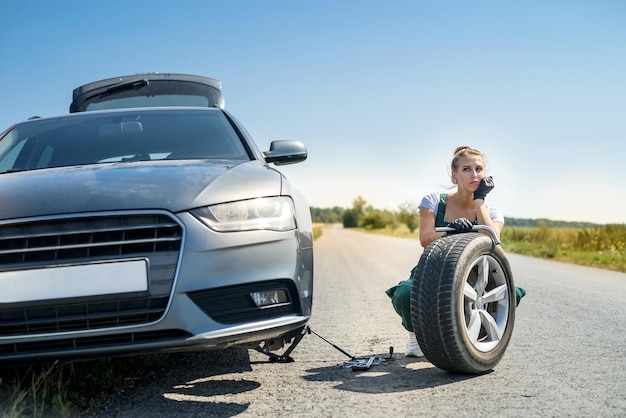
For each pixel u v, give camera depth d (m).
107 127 4.08
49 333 2.63
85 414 2.75
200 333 2.71
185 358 3.94
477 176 3.70
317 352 4.11
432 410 2.70
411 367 3.56
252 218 2.90
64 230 2.68
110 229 2.69
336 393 3.04
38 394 2.86
